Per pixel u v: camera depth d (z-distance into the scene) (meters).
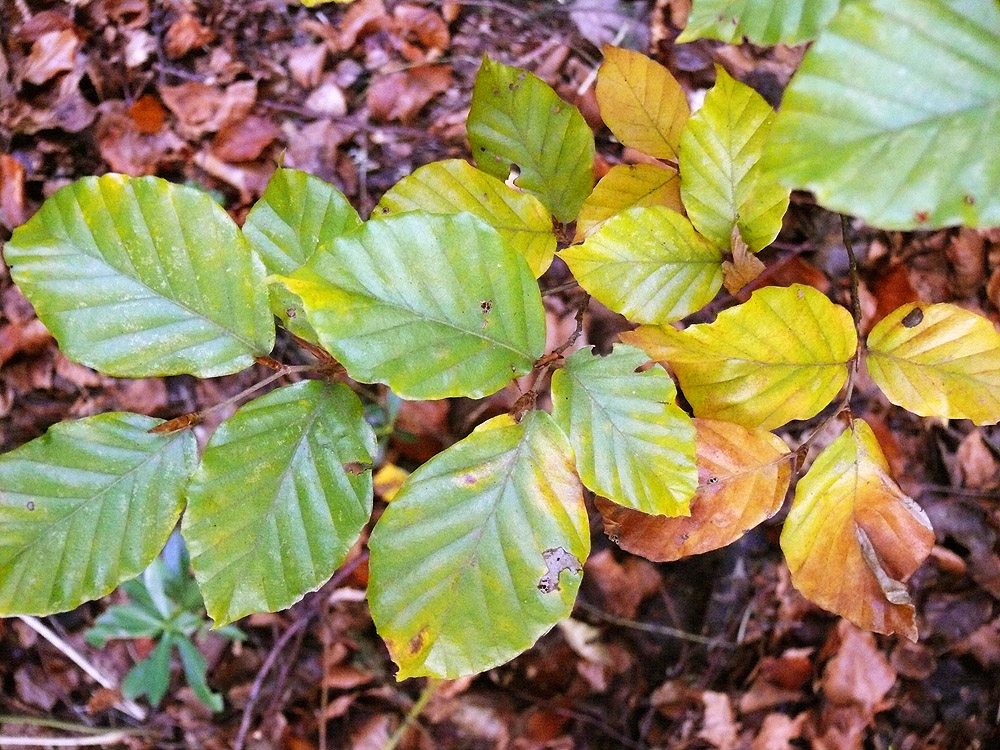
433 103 0.54
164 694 0.49
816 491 0.22
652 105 0.28
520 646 0.19
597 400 0.20
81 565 0.19
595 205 0.27
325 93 0.53
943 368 0.22
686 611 0.48
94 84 0.52
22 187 0.50
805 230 0.47
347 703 0.48
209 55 0.54
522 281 0.19
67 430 0.20
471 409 0.47
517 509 0.19
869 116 0.12
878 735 0.46
